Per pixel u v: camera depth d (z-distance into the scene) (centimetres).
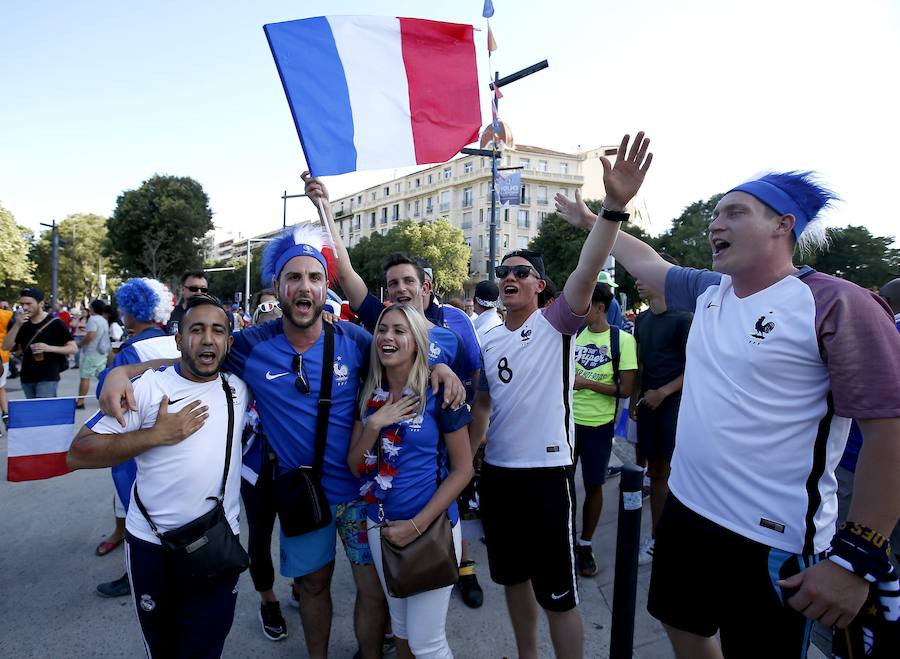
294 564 241
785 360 160
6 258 3853
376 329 227
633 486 217
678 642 193
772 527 163
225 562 204
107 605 327
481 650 288
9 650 283
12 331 684
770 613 166
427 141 329
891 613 155
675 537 190
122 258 4141
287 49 311
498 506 249
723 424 173
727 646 178
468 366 293
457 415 223
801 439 160
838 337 149
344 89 316
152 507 202
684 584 186
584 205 261
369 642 241
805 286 163
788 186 171
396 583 204
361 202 8875
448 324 338
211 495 210
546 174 6350
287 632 305
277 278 244
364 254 5184
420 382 222
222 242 12938
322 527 241
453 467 224
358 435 233
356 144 314
